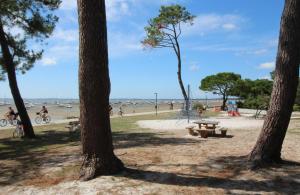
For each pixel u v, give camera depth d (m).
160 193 8.34
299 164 10.44
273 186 8.62
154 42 39.78
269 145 10.26
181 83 39.62
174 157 12.21
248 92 66.62
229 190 8.44
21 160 13.29
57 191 8.82
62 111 78.75
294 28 9.85
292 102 10.21
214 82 66.38
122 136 19.80
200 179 9.34
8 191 9.22
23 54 21.59
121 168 10.06
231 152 12.96
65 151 14.77
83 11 9.32
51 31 21.48
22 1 19.83
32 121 38.91
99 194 8.39
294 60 9.97
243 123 27.97
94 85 9.52
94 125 9.66
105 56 9.62
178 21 38.97
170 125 27.27
